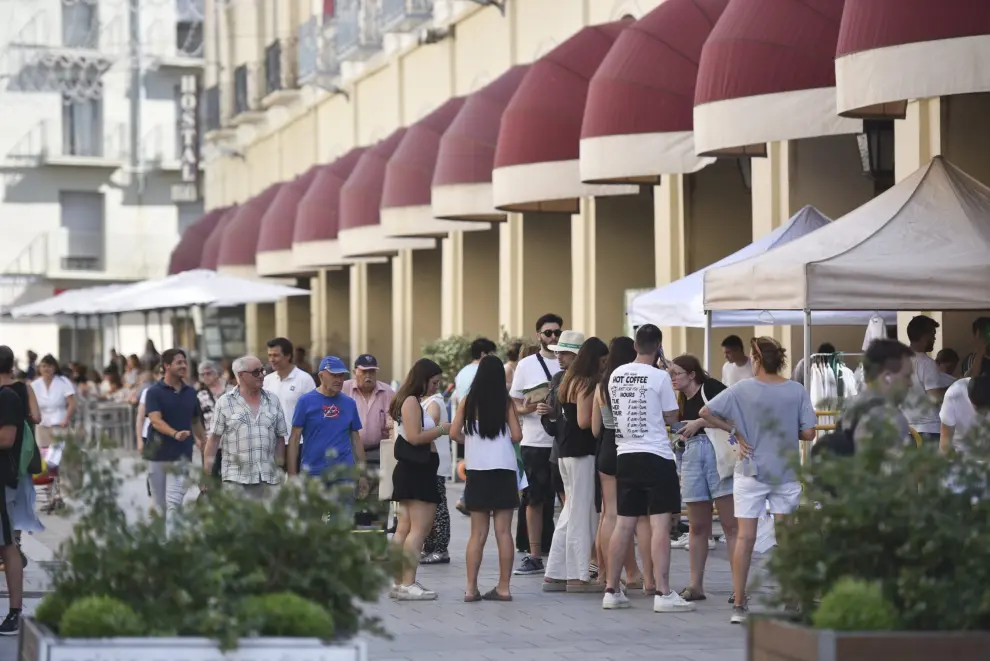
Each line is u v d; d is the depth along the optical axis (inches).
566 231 3681.1
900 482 856.3
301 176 4906.5
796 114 2070.6
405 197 3654.0
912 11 1694.1
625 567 1684.3
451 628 1425.9
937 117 2154.3
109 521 892.0
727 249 2979.8
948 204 1686.8
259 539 879.7
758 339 1418.6
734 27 2118.6
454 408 2711.6
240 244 5191.9
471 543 1604.3
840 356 2042.3
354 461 1697.8
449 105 3737.7
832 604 818.2
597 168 2500.0
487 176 3206.2
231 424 1633.9
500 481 1588.3
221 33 6550.2
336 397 1684.3
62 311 4249.5
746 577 1422.2
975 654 783.7
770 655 834.2
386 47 4719.5
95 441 926.4
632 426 1504.7
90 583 867.4
